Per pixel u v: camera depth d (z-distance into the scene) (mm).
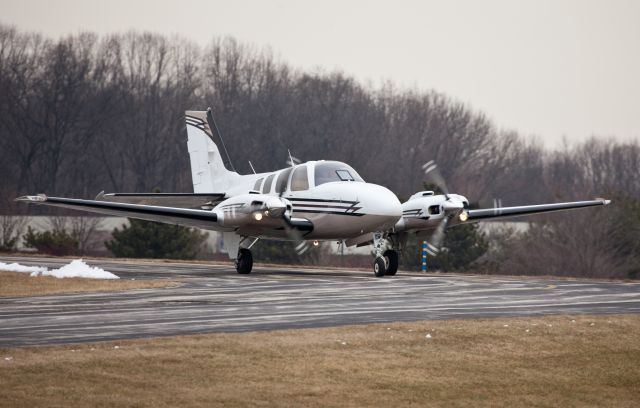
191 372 48750
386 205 102125
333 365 51781
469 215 112938
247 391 46312
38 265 126438
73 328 60469
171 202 123625
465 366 53594
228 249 113812
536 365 54906
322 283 96312
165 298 79625
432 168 108938
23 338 56156
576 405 48406
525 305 75688
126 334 57906
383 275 107375
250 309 71250
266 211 103938
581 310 72562
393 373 51156
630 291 89438
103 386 45438
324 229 107875
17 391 44062
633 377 53625
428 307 73438
